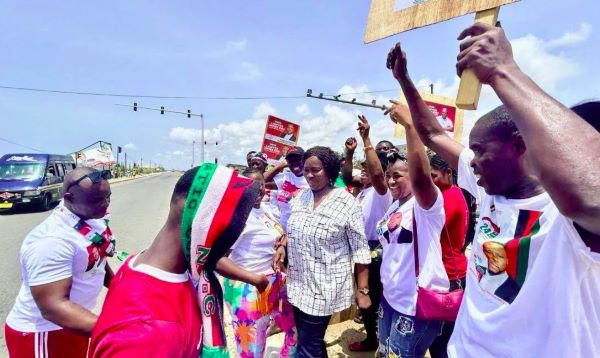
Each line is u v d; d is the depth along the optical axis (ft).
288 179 17.30
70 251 5.92
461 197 8.03
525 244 3.71
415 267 6.92
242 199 4.01
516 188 4.01
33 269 5.61
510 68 2.49
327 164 8.27
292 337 9.18
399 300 7.15
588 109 3.16
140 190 80.79
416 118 5.80
